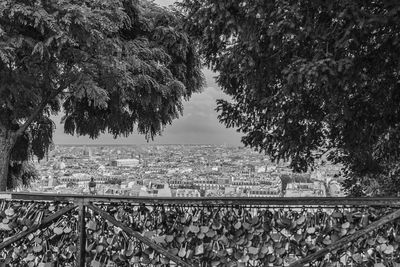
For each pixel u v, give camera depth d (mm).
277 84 4559
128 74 7695
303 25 3564
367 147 4957
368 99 4402
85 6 6359
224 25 3867
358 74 3795
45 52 6316
